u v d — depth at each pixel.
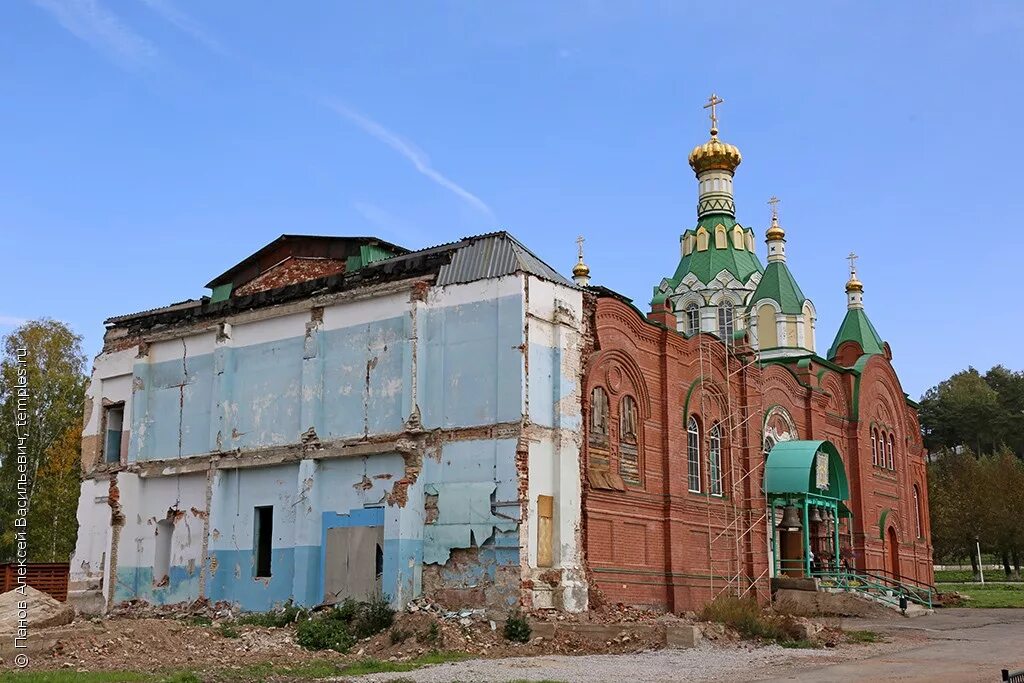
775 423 38.59
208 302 32.81
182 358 32.91
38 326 50.03
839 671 18.23
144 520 32.59
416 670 18.36
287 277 32.12
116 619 29.08
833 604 34.62
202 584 30.00
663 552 30.08
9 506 47.06
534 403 25.08
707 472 33.12
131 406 33.88
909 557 48.12
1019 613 37.12
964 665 19.28
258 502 29.62
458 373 25.89
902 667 18.91
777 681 16.73
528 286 25.45
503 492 24.41
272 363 30.25
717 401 34.62
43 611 30.11
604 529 27.38
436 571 25.11
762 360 42.66
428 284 27.03
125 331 35.09
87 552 33.97
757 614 25.67
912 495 50.28
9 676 16.88
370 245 30.64
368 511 26.83
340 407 28.09
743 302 54.56
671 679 17.06
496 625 23.30
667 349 31.48
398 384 26.95
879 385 47.97
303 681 16.97
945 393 118.94
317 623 23.97
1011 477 80.19
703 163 57.69
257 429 30.05
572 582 24.84
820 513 39.22
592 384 27.50
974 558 84.50
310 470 28.11
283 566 28.52
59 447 48.31
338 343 28.61
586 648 21.88
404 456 26.02
